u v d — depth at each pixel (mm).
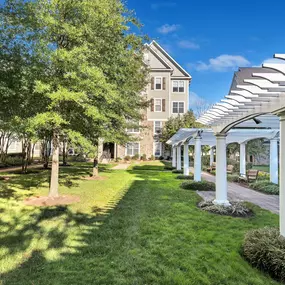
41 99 6184
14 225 4719
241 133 9562
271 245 3207
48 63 5797
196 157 9539
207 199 7191
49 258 3395
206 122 6676
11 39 5609
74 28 5781
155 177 12477
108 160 23391
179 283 2826
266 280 2936
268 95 3568
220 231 4488
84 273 3010
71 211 5770
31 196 7344
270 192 8547
